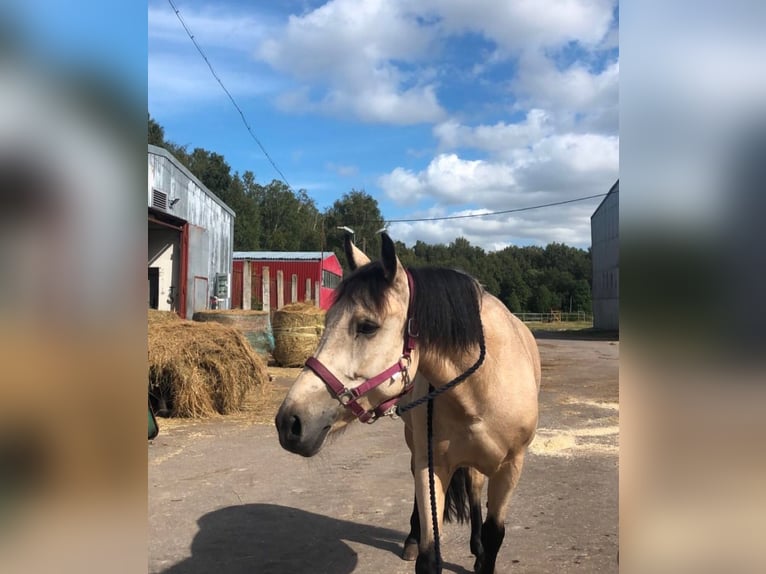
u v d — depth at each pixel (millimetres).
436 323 2113
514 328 2586
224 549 3301
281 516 3826
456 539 3527
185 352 7020
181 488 4395
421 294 2154
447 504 3047
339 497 4207
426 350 2152
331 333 2041
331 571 3045
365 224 58156
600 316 31031
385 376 2023
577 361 14047
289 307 12148
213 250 17312
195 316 11578
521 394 2369
